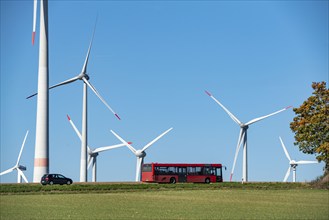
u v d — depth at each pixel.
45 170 80.69
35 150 81.12
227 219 39.00
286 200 56.34
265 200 56.22
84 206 48.53
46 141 81.25
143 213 42.97
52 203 51.31
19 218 39.41
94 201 53.75
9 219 38.81
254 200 56.19
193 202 53.31
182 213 43.03
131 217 40.12
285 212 44.00
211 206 49.03
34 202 52.28
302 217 40.38
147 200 55.50
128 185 75.44
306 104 85.19
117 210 45.16
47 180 76.31
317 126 82.62
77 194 64.31
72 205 49.41
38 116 81.56
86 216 40.78
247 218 39.66
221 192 69.38
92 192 68.00
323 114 82.31
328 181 79.19
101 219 38.78
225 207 48.12
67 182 77.69
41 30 83.00
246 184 81.69
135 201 54.16
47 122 81.75
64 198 57.47
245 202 53.62
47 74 82.62
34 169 80.75
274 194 65.69
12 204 50.09
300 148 83.88
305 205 50.50
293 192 69.88
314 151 83.50
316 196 62.53
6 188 66.88
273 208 47.28
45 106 81.81
